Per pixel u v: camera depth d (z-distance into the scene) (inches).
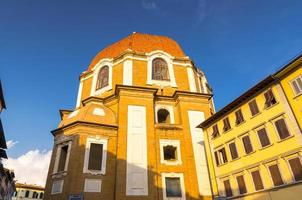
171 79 1617.9
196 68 1833.2
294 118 896.3
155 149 1268.5
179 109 1444.4
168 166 1247.5
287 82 951.6
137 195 1119.6
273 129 957.2
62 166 1239.5
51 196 1144.2
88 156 1195.9
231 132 1131.3
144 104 1395.2
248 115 1067.9
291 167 866.8
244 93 1074.1
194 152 1288.1
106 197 1124.5
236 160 1074.1
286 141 902.4
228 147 1129.4
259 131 1008.9
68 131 1288.1
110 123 1327.5
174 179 1226.6
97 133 1267.2
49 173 1230.9
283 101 946.1
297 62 916.0
